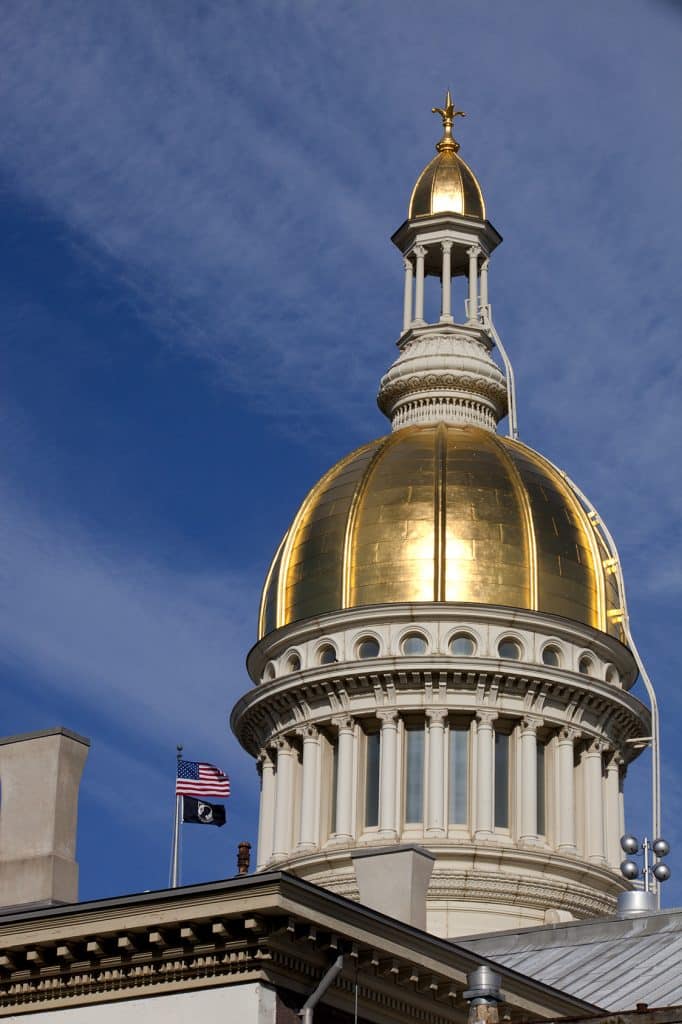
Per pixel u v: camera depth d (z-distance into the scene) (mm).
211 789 95750
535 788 106812
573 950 84438
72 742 65625
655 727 111750
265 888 56156
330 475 115812
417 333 122938
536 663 107562
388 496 111938
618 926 85062
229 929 56625
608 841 108625
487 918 103562
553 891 104688
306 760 108750
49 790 64750
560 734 108312
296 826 108938
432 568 109375
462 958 61094
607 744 109812
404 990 59969
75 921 58312
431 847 104188
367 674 107438
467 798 106375
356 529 111375
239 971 56688
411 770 107062
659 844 91938
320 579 111125
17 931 58969
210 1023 56500
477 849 104125
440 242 124688
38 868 63812
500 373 121938
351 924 58000
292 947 56906
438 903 103750
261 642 111938
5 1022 59188
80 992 58562
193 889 56875
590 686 108438
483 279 124688
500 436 117812
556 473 115625
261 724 111938
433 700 107125
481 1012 56688
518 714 107500
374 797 107125
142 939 57688
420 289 124375
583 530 112812
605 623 111125
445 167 127312
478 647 107625
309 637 110062
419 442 115000
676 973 78625
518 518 111250
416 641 108250
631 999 76875
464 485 112000
